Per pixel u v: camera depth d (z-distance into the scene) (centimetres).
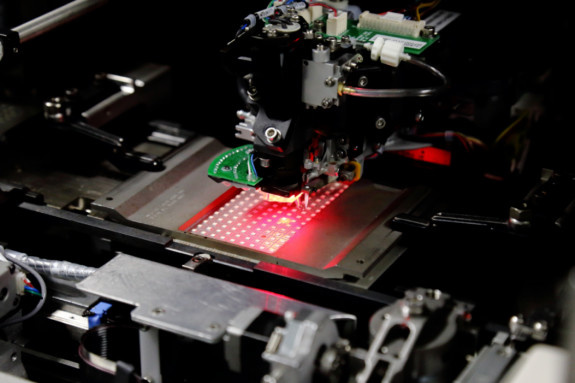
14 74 89
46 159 81
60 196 77
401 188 76
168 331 63
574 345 65
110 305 66
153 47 91
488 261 71
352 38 70
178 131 83
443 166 79
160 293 63
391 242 70
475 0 82
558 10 83
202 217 73
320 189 76
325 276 67
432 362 61
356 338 64
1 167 80
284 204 74
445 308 62
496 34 83
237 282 68
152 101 86
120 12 90
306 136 68
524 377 60
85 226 72
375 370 61
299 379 59
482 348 64
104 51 91
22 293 67
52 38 89
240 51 68
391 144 76
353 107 69
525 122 81
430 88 67
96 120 82
